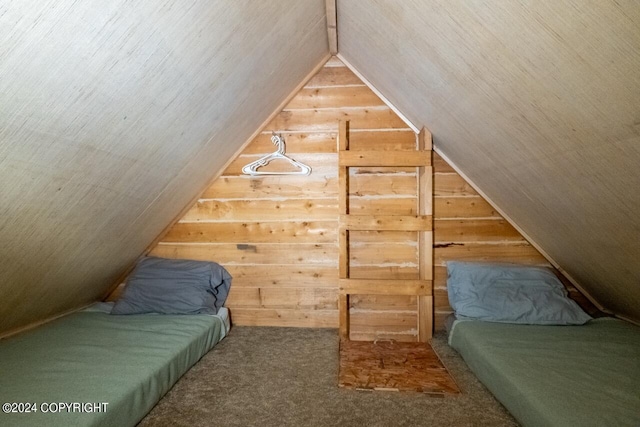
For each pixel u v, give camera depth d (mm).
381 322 2443
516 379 1329
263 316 2492
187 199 2344
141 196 1783
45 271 1658
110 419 1160
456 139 1917
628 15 660
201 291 2289
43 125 979
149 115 1304
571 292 2332
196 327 1981
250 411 1434
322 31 1995
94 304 2430
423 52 1391
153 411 1423
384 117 2414
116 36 907
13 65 783
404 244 2430
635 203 1146
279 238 2471
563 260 2131
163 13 960
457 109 1577
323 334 2334
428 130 2254
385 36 1580
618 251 1503
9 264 1408
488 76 1157
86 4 777
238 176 2477
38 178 1137
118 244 2027
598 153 1062
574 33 776
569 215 1554
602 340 1713
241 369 1811
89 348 1648
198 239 2494
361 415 1408
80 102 1006
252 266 2488
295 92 2393
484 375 1584
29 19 723
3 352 1595
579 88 902
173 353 1634
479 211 2389
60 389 1262
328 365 1866
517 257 2371
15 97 849
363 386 1625
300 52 1972
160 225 2324
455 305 2143
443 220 2408
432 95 1685
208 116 1674
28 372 1394
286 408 1456
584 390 1231
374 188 2428
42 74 850
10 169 1024
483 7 915
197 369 1802
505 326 1934
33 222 1304
